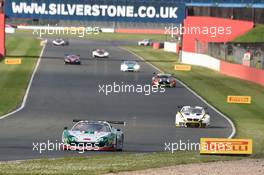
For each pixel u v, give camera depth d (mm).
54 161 76375
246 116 170625
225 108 187375
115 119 158875
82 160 77312
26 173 62656
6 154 91750
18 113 166375
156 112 176375
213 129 142875
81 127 103375
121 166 68812
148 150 102312
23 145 105188
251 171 65875
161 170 65812
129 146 108812
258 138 123875
